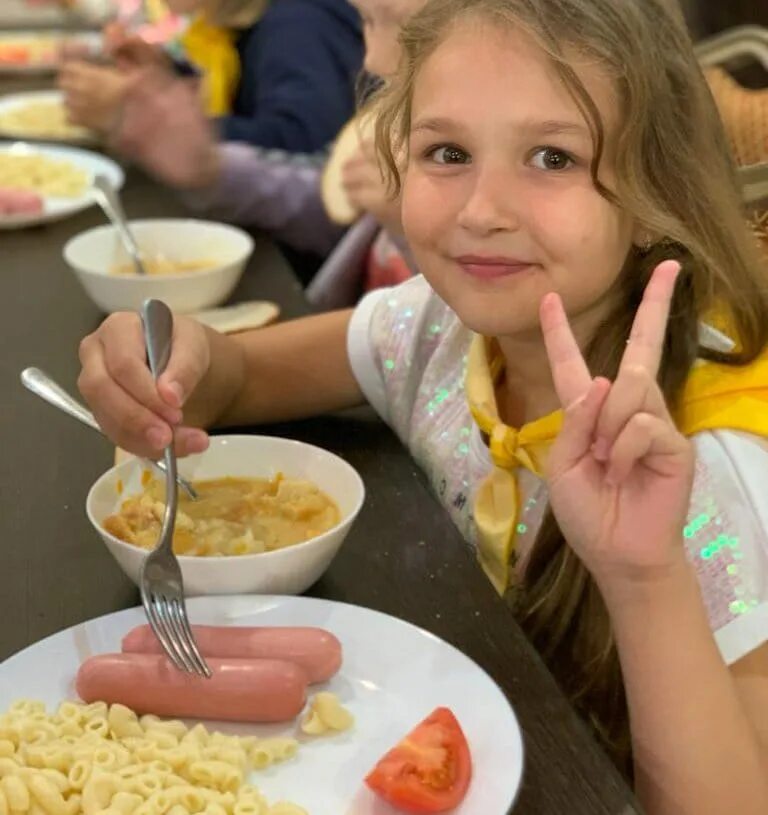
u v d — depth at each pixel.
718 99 1.28
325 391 1.20
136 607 0.83
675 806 0.74
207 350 1.09
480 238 0.84
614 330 0.92
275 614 0.81
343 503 0.94
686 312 0.90
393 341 1.17
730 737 0.74
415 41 0.89
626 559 0.72
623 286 0.93
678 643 0.74
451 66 0.84
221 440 0.98
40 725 0.70
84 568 0.92
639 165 0.85
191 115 1.99
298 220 1.96
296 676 0.73
